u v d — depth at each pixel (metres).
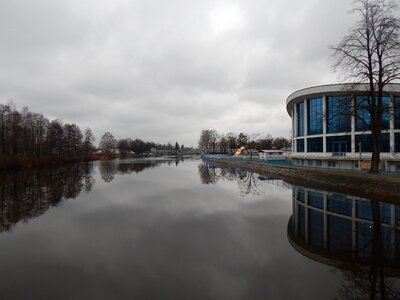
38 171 49.31
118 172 49.16
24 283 7.75
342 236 11.86
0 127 52.41
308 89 39.88
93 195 23.92
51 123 75.38
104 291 7.23
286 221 14.64
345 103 23.69
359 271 8.39
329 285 7.50
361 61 21.25
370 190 19.44
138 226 13.95
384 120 31.11
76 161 87.38
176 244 11.11
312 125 41.78
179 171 51.34
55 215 16.53
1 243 11.46
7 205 19.72
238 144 118.50
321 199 19.81
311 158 38.16
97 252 10.29
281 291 7.20
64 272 8.51
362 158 32.34
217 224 14.20
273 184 29.25
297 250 10.27
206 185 30.38
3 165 48.75
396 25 19.62
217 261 9.28
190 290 7.26
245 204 19.47
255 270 8.53
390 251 10.00
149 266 8.91
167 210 17.72
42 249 10.69
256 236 12.09
